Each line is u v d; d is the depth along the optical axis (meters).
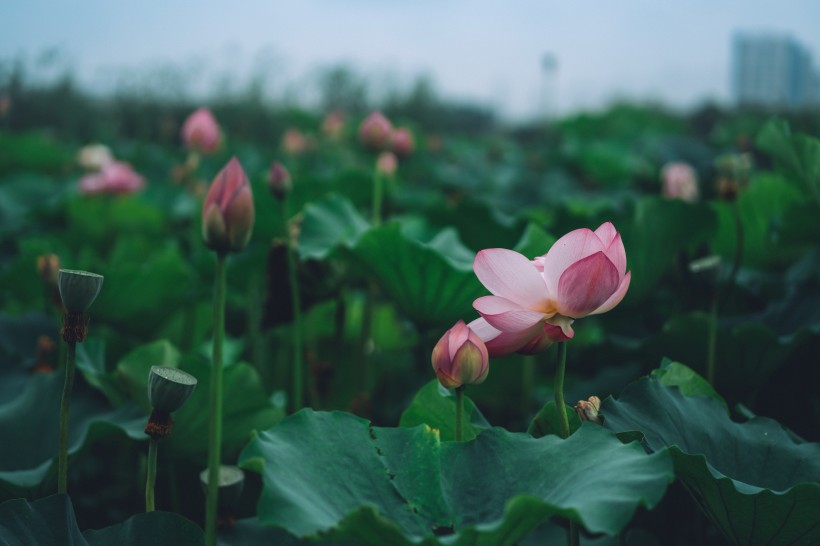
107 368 2.10
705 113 10.06
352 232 1.96
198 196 3.12
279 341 2.45
